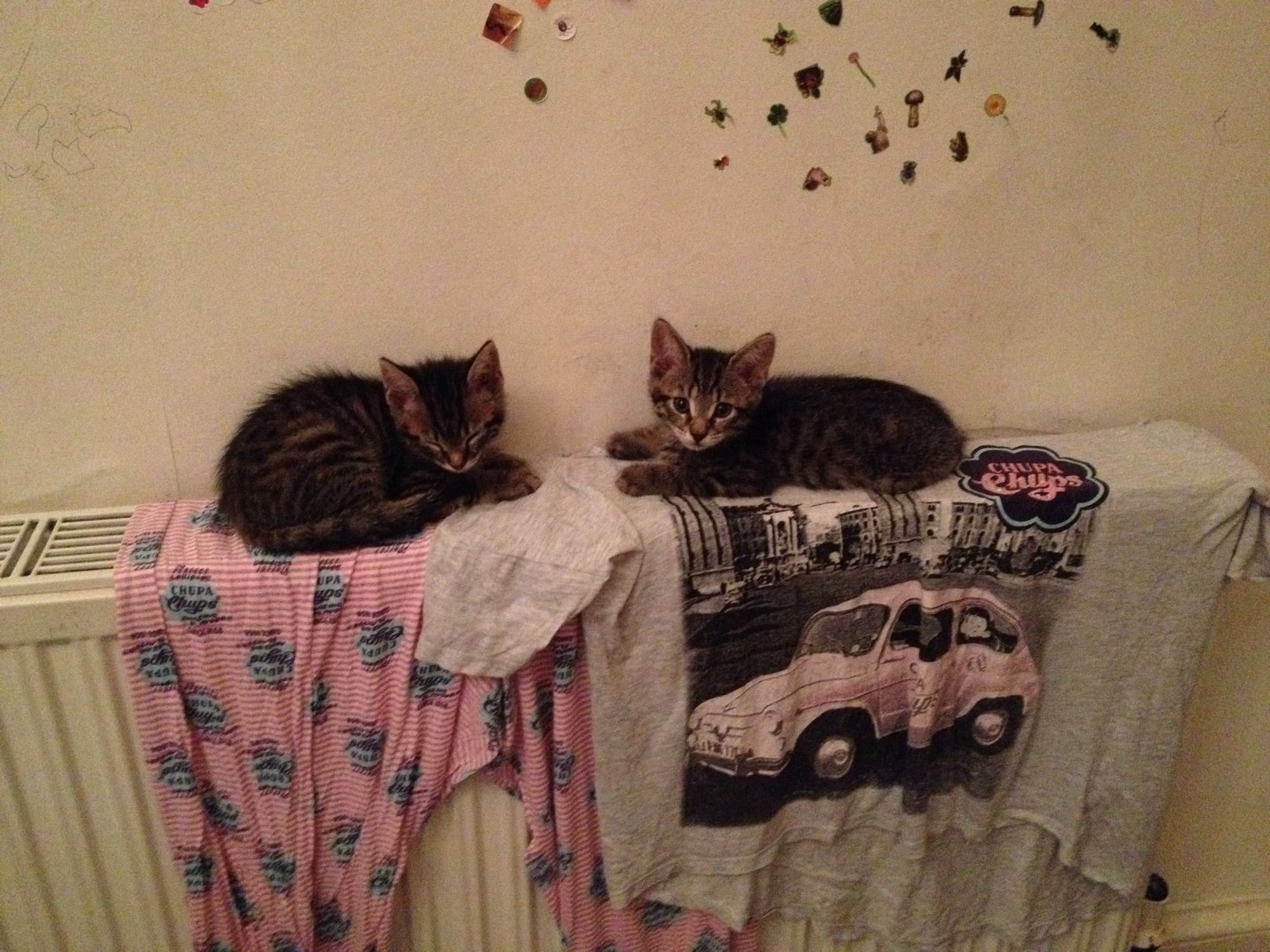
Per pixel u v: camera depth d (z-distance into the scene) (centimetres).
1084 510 107
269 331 109
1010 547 108
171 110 98
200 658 97
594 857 115
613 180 109
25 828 103
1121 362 129
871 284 121
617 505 104
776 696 108
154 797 103
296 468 104
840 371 125
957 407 130
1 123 95
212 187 102
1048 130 116
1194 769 154
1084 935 135
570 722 106
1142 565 111
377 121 102
